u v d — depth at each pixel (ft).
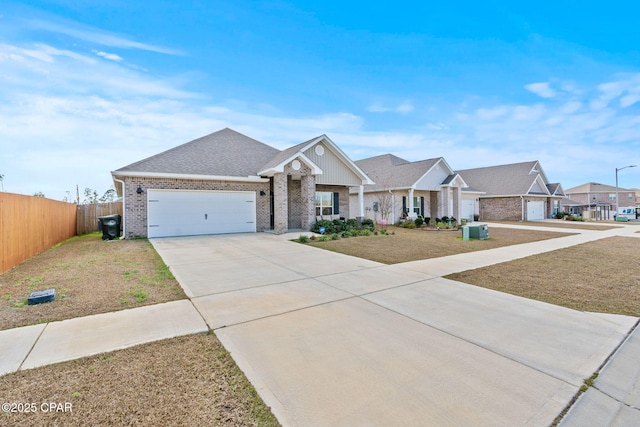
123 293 18.67
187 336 12.86
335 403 8.59
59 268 25.44
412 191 74.13
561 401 8.79
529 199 100.68
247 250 34.94
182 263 27.58
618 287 20.75
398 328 13.80
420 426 7.68
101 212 61.52
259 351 11.61
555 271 25.36
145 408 8.39
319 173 52.85
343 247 37.78
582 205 154.20
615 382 9.77
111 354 11.30
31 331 13.21
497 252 34.96
